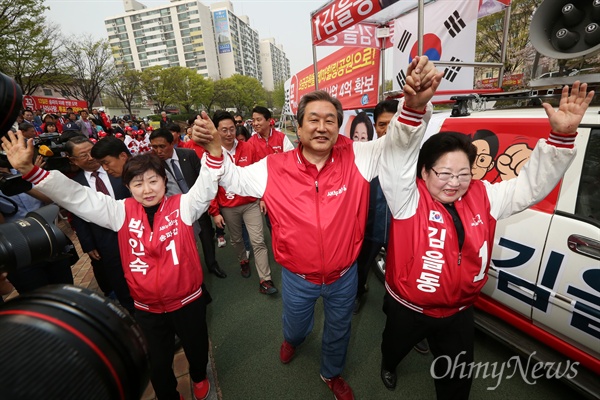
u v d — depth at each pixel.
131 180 1.32
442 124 2.11
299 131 1.26
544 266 1.48
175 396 1.56
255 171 1.36
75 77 19.23
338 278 1.40
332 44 3.57
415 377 1.81
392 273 1.35
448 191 1.15
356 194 1.30
